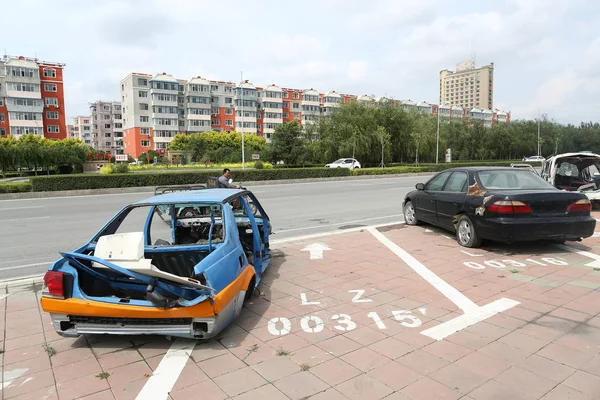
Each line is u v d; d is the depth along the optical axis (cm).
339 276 561
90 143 13625
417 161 5053
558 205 632
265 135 9200
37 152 4356
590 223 634
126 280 392
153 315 336
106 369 328
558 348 343
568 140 7794
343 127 4262
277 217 1170
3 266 682
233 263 397
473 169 748
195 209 576
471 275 550
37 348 369
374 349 349
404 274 563
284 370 319
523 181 706
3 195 1912
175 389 296
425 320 408
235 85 8994
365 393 284
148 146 8112
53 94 7288
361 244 758
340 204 1469
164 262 440
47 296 346
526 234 614
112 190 2206
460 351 342
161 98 8019
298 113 9581
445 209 770
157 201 443
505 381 295
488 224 641
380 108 4772
